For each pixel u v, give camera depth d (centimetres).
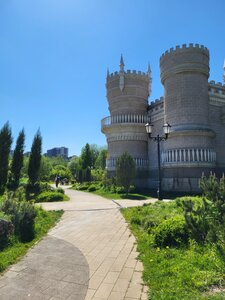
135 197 2681
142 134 3834
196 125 2911
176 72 3023
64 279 679
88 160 6900
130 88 3944
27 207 1178
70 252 902
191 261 695
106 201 2400
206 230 796
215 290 550
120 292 600
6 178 2973
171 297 525
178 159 2920
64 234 1154
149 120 3884
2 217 1023
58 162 12888
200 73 3020
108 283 652
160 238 885
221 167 3141
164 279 623
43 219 1377
